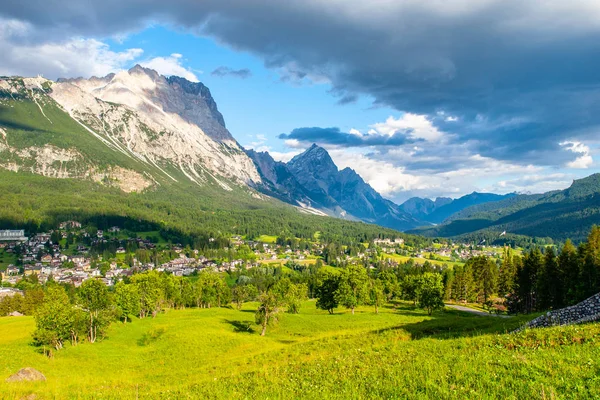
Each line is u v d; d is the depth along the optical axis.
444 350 25.98
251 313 117.69
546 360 19.41
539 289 93.38
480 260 144.50
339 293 106.62
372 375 21.34
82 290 95.88
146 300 108.50
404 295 132.88
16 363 55.38
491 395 15.64
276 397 19.80
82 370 55.62
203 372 41.84
